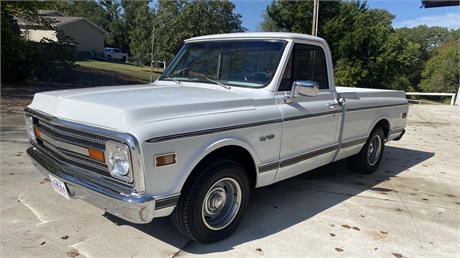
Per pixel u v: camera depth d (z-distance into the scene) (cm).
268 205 439
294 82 386
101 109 285
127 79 2400
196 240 326
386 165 659
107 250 318
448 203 471
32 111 351
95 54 4578
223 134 317
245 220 393
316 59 440
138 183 265
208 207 328
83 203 414
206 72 428
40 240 330
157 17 3259
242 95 366
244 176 345
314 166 452
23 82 1755
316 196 476
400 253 338
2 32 1612
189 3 2994
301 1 2825
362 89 645
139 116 273
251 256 319
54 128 319
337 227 385
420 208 450
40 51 1788
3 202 405
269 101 374
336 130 466
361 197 480
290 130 388
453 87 4312
